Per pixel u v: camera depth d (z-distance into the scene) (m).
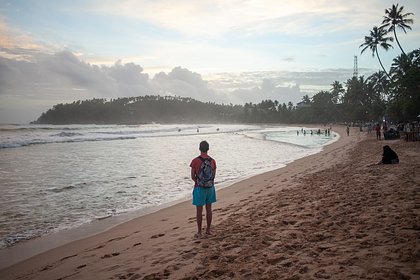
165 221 7.81
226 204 9.22
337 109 141.00
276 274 3.66
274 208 7.50
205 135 67.88
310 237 4.85
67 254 5.88
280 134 73.06
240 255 4.47
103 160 22.91
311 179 12.07
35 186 13.07
